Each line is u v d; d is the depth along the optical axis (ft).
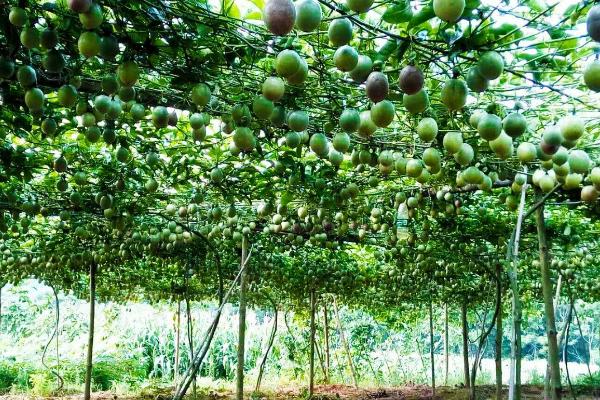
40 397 39.52
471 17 8.36
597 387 48.73
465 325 40.78
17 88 11.66
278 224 21.83
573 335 92.02
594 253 27.86
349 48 8.43
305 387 47.11
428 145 12.83
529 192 18.11
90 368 30.68
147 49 9.53
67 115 13.10
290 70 8.51
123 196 20.54
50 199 20.85
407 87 8.54
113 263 31.89
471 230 23.97
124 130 14.46
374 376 56.70
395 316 57.52
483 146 13.82
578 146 14.58
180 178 18.38
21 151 15.76
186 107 12.29
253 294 42.70
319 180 16.67
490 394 40.29
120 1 8.75
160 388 44.11
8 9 8.63
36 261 29.04
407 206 18.60
